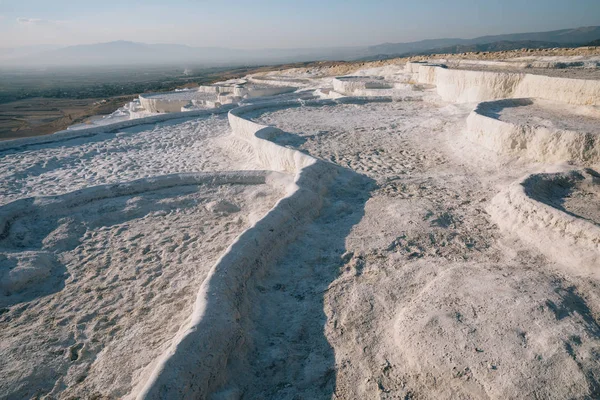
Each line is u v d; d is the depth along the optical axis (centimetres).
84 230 498
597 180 462
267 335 295
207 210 547
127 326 321
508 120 634
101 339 309
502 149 620
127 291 370
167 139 1059
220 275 318
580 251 334
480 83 982
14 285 376
